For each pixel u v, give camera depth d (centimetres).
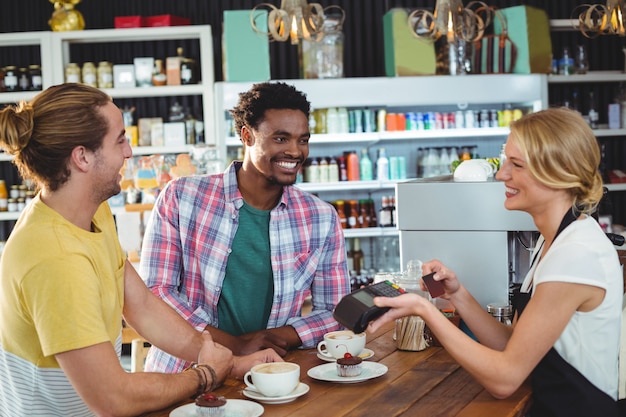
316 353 231
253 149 236
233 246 245
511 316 243
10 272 173
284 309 249
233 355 226
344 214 599
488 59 591
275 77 627
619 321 183
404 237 280
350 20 632
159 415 178
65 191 179
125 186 495
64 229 177
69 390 181
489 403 179
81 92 179
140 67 602
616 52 648
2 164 637
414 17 570
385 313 185
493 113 595
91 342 169
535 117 186
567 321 176
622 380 226
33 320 173
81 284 171
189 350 214
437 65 603
